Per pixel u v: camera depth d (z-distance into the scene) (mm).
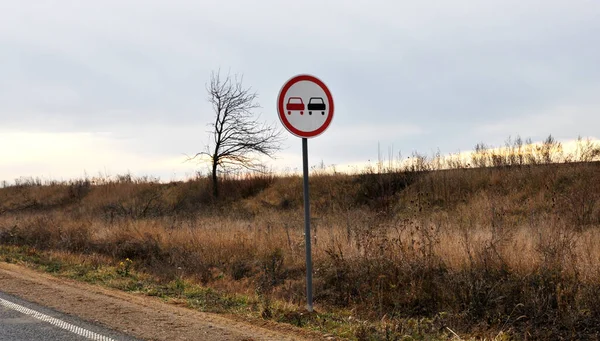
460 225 13188
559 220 12648
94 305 7965
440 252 9531
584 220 13891
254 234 13703
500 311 7422
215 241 13211
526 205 16781
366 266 9391
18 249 15539
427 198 20047
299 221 18594
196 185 31500
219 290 9781
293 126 7262
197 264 11680
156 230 15344
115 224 17172
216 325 6926
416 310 8141
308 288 7738
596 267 7855
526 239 9734
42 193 38844
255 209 25453
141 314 7418
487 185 19672
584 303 7180
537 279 7746
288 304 8172
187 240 13883
